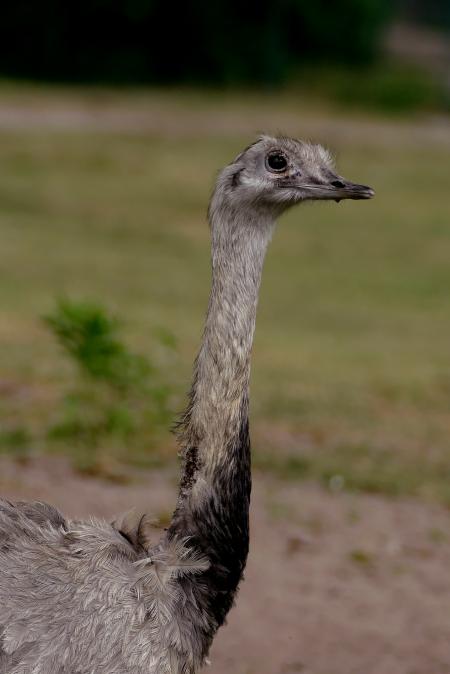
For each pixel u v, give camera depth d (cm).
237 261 1706
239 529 1686
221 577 1670
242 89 14812
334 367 5088
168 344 4222
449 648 2533
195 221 8931
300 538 3011
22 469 3189
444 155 11594
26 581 1602
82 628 1574
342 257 8225
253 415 4159
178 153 10738
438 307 6938
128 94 13800
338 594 2727
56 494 3019
